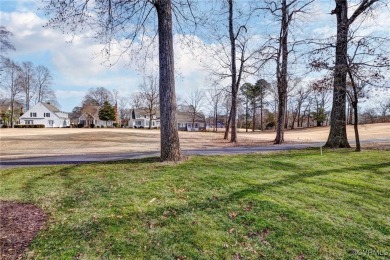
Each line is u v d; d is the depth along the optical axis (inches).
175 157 357.7
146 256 145.8
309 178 278.8
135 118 3307.1
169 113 355.3
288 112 2733.8
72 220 187.3
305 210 199.9
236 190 238.1
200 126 3329.2
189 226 177.0
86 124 3189.0
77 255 146.4
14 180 288.4
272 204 208.2
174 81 359.6
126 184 260.8
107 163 364.8
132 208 204.2
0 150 650.2
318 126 2514.8
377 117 2247.8
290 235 167.2
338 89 465.1
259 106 2486.5
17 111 2847.0
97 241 160.2
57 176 301.7
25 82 2672.2
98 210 202.8
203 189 242.7
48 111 2933.1
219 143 813.2
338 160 372.8
